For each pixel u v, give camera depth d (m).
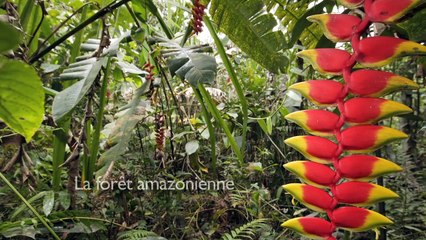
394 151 1.69
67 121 1.13
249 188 1.83
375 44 0.51
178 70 0.92
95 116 1.29
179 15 1.87
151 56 1.22
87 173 1.16
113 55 1.01
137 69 1.19
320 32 1.31
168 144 1.80
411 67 1.60
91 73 0.95
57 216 1.11
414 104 1.97
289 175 1.94
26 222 1.04
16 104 0.39
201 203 1.65
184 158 1.73
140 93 1.17
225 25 1.15
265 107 2.13
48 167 1.40
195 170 1.75
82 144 1.11
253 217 1.66
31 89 0.37
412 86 0.50
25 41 1.11
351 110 0.53
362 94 0.53
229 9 1.10
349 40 0.54
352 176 0.53
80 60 1.12
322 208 0.54
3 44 0.28
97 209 1.36
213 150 1.33
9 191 1.26
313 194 0.55
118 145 1.04
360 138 0.52
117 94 1.82
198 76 0.89
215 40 1.12
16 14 0.99
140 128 1.79
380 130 0.52
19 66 0.34
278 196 1.66
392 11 0.50
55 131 1.13
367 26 0.53
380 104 0.51
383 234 1.10
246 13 1.10
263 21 1.11
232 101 2.07
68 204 1.13
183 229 1.53
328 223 0.54
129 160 1.59
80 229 1.13
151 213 1.51
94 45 1.22
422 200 1.59
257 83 2.20
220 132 2.06
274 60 1.19
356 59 0.53
